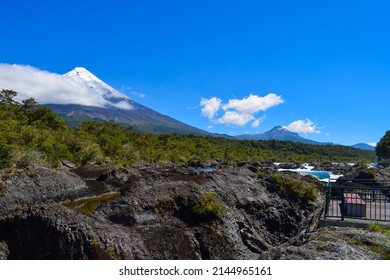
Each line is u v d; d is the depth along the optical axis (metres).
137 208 13.12
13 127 45.72
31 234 10.40
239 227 14.60
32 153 27.55
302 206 18.73
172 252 11.31
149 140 88.00
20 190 19.66
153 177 21.38
